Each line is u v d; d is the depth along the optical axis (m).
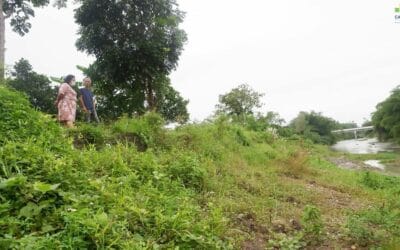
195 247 4.27
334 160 24.83
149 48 19.00
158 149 8.27
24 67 19.92
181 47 20.41
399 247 4.94
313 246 5.19
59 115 9.12
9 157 4.91
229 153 10.45
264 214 6.16
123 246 3.77
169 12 20.20
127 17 19.59
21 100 7.16
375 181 12.77
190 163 7.12
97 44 19.98
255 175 9.01
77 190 4.75
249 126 20.14
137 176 5.80
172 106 24.50
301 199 7.68
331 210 7.23
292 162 11.45
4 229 3.70
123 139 8.41
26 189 4.33
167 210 4.89
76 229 3.69
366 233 5.35
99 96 20.73
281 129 27.08
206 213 5.57
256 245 5.01
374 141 77.38
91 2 19.53
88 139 7.92
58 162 5.04
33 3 21.70
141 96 20.69
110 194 4.73
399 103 60.88
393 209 7.72
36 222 3.95
